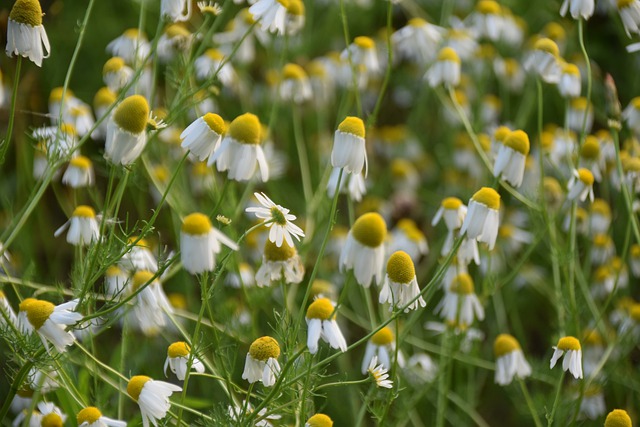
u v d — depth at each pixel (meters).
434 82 7.07
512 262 7.81
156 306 4.71
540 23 10.70
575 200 5.89
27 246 6.77
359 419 5.15
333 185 6.16
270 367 4.29
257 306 5.91
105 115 4.71
